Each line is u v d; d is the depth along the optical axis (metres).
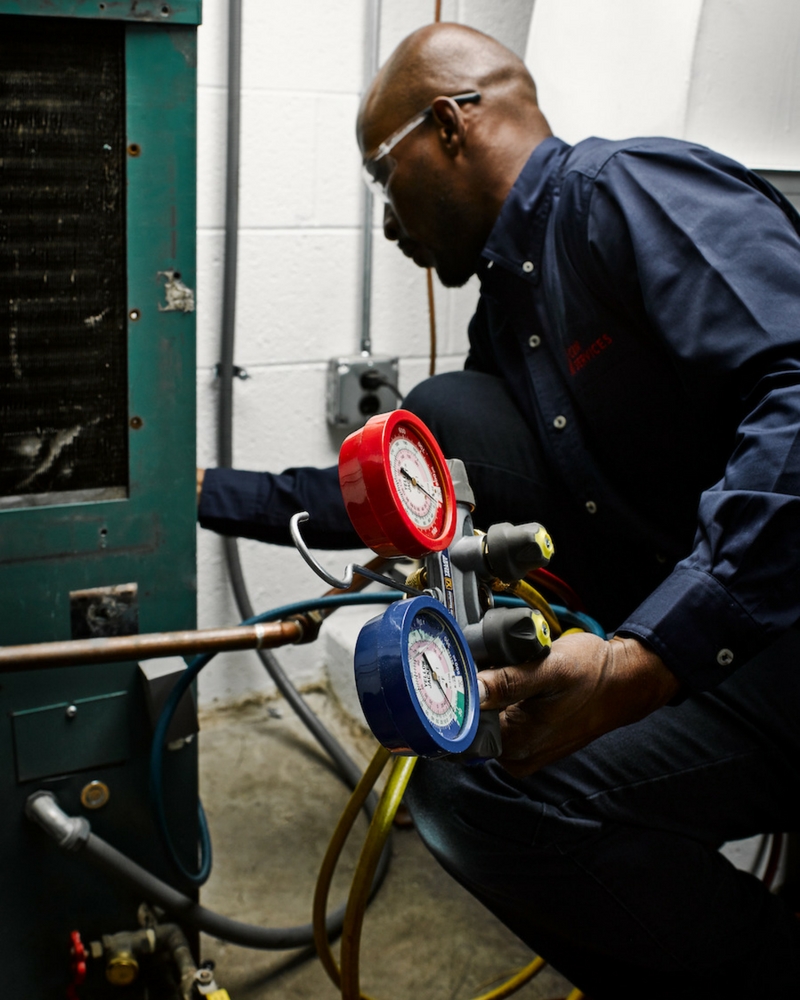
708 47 1.32
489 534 0.75
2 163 0.95
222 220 1.72
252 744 1.88
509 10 1.86
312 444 1.92
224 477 1.25
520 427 1.20
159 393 1.05
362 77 1.77
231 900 1.47
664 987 1.01
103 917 1.15
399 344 1.95
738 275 0.85
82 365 1.03
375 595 1.07
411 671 0.62
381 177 1.21
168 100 0.98
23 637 1.05
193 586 1.12
